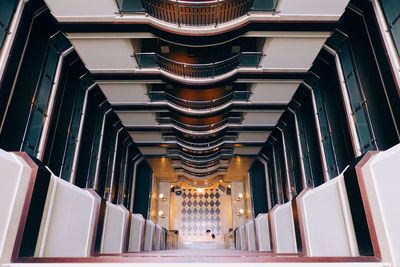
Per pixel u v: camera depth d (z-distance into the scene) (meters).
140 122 15.40
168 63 10.75
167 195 28.61
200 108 13.46
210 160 20.81
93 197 5.10
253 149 19.80
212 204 30.08
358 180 3.19
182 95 13.38
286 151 15.87
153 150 20.23
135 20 8.39
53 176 3.64
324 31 8.58
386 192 2.77
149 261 2.48
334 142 10.06
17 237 2.81
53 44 9.23
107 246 5.87
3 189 2.65
